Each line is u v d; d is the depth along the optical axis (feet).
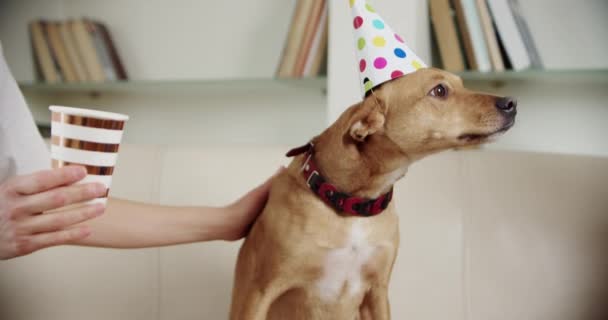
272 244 3.24
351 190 3.21
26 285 4.66
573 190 4.25
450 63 5.16
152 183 4.80
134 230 3.20
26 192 1.81
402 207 4.44
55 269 4.66
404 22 5.32
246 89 6.86
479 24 5.02
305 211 3.21
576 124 5.36
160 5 7.28
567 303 4.05
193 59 7.13
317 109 6.56
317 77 5.65
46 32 7.02
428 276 4.29
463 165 4.48
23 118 2.58
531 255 4.17
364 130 3.07
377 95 3.16
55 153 1.85
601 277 4.05
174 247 4.67
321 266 3.23
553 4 5.46
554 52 5.46
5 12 7.86
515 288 4.14
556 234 4.17
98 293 4.62
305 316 3.43
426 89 3.19
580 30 5.37
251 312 3.27
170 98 7.23
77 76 6.91
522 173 4.37
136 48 7.41
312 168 3.27
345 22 5.43
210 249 4.67
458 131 3.15
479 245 4.26
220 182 4.74
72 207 1.99
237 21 6.90
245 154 4.83
